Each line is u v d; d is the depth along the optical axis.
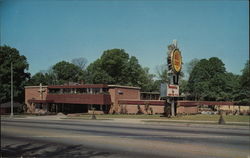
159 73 94.69
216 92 87.12
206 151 13.57
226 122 32.53
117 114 55.56
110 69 92.12
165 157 12.34
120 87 60.03
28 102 69.44
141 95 70.56
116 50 92.12
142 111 56.16
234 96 75.19
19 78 73.25
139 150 14.04
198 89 89.44
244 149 14.08
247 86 67.69
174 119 38.47
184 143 16.17
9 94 70.50
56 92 65.38
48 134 21.56
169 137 19.00
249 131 23.25
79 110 64.94
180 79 97.00
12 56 72.38
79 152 13.79
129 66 93.38
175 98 45.31
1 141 17.70
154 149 14.26
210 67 96.38
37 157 12.61
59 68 110.44
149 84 96.25
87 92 60.78
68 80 109.88
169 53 44.25
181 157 12.30
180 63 45.44
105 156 12.75
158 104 54.34
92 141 17.45
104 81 89.44
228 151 13.52
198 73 95.88
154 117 43.59
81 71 112.38
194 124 30.52
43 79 99.44
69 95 62.41
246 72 68.06
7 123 34.38
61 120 41.94
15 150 14.44
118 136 19.89
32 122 36.62
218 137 18.89
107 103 58.34
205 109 65.56
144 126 29.33
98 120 40.22
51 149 14.70
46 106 66.56
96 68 97.56
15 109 68.56
